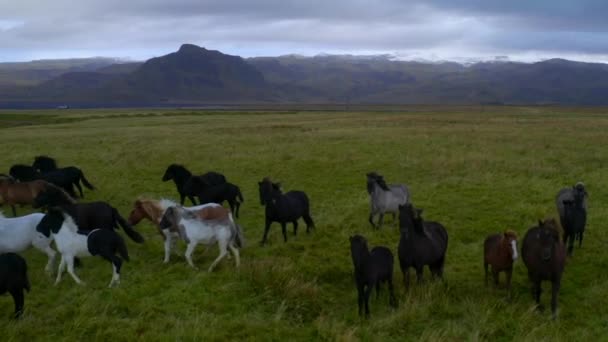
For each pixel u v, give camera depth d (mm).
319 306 10766
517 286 11805
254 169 26281
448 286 11555
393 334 9555
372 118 68500
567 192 14844
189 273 12336
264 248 14445
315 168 26203
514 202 18672
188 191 17969
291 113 97750
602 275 12250
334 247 14422
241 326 9633
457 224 16406
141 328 9406
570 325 9930
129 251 14320
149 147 34125
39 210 19094
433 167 25281
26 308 10570
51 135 44531
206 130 47094
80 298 10688
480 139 35406
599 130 42000
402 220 11180
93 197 21266
